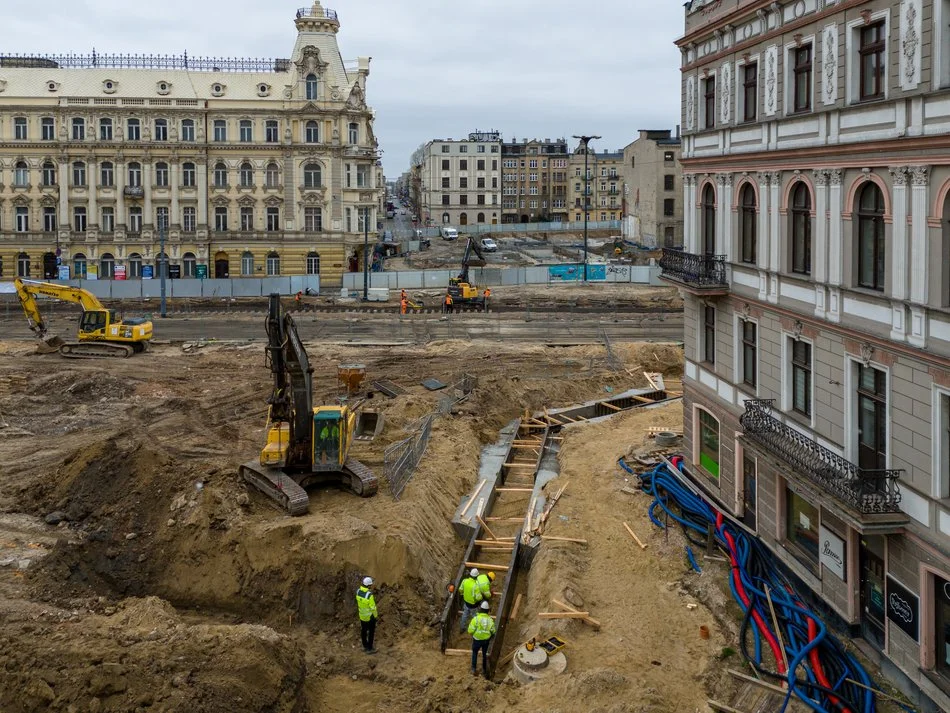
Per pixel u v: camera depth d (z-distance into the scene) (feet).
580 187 524.52
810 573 71.67
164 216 257.96
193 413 133.69
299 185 268.21
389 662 69.05
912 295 57.31
